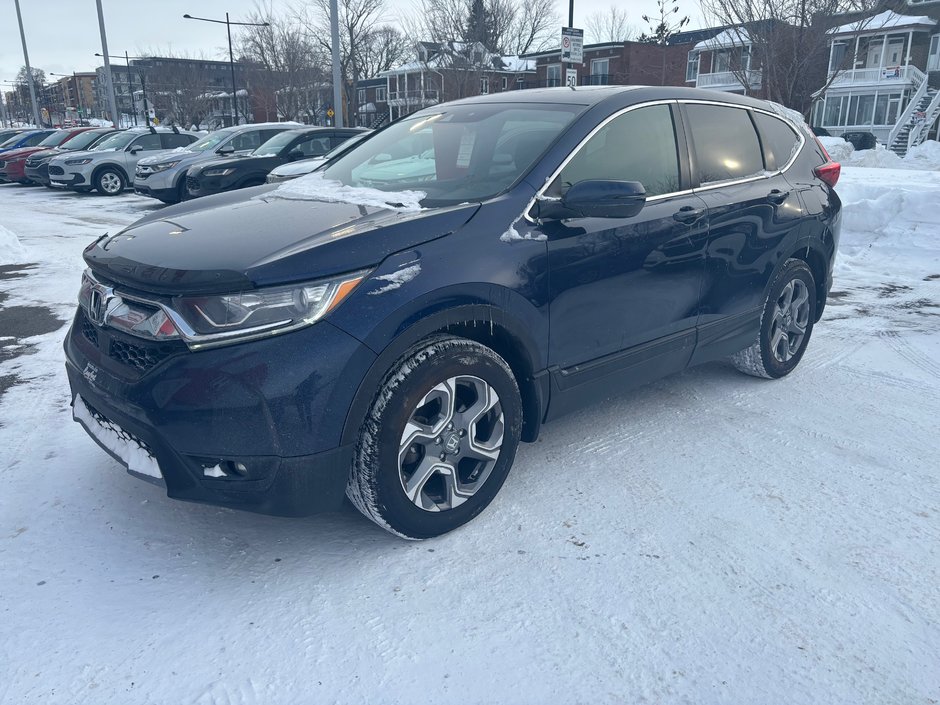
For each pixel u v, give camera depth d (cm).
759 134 438
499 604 255
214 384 242
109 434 281
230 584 265
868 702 215
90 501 317
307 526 303
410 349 270
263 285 244
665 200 361
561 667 227
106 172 1795
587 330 328
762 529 301
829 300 670
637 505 318
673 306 368
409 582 267
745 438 384
